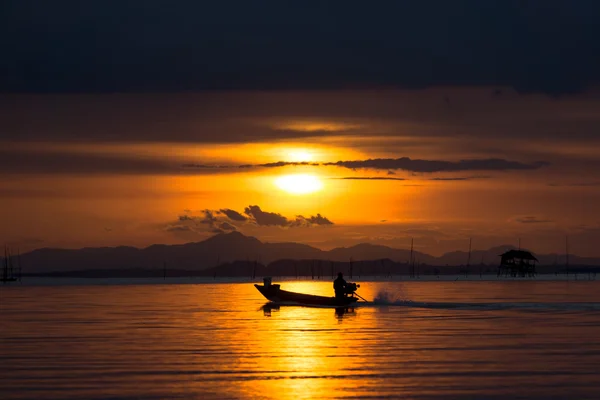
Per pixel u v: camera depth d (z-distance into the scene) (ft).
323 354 201.77
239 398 147.64
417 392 152.66
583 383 161.58
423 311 358.84
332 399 146.72
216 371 175.83
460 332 254.06
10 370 179.01
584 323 286.66
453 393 151.94
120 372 175.42
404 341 228.63
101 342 230.68
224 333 253.44
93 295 654.12
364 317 319.68
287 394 150.92
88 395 151.12
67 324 295.89
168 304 452.35
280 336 243.19
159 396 149.79
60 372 176.04
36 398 148.66
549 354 201.26
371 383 161.38
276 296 435.53
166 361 190.70
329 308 389.19
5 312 379.14
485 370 176.65
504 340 230.68
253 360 191.42
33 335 252.42
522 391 153.79
